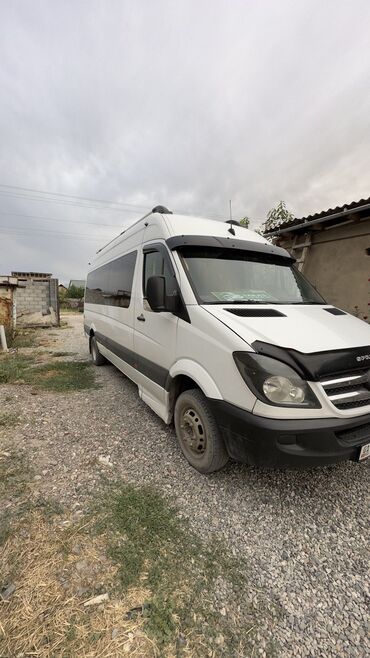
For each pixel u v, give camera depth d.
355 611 1.67
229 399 2.30
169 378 3.09
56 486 2.60
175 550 2.01
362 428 2.34
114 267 5.29
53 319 14.87
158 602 1.66
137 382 4.16
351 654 1.47
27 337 11.05
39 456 3.06
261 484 2.66
